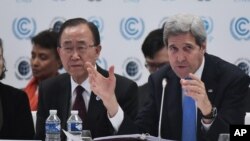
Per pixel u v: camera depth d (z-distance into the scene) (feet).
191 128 22.76
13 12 34.45
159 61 29.71
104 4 33.73
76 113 22.21
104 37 33.78
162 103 23.04
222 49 32.94
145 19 33.55
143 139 20.63
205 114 21.24
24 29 34.50
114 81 22.08
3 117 25.30
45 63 33.30
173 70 23.00
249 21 32.71
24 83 34.65
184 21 21.62
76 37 23.03
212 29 32.91
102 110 23.71
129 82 24.85
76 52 23.15
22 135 25.30
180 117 23.25
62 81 25.00
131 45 33.68
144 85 29.99
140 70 33.68
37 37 33.42
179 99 23.52
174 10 33.30
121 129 21.94
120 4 33.65
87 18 33.94
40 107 25.05
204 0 32.91
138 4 33.55
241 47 32.86
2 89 25.86
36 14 34.35
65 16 34.14
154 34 30.04
